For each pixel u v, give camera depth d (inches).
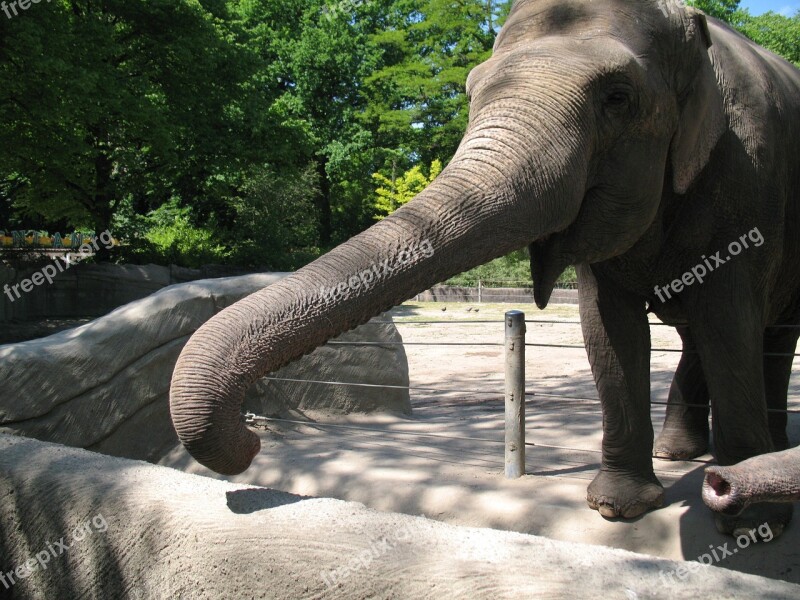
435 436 237.5
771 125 145.0
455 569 80.7
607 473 158.4
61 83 692.1
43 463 127.0
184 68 884.6
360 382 270.7
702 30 133.4
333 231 1625.2
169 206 1330.0
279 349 93.7
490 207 108.7
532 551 83.0
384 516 94.6
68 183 919.7
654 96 124.6
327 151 1366.9
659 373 387.2
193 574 99.6
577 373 408.2
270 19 1460.4
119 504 110.4
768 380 190.1
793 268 164.2
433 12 1354.6
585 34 126.3
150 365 234.8
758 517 138.6
